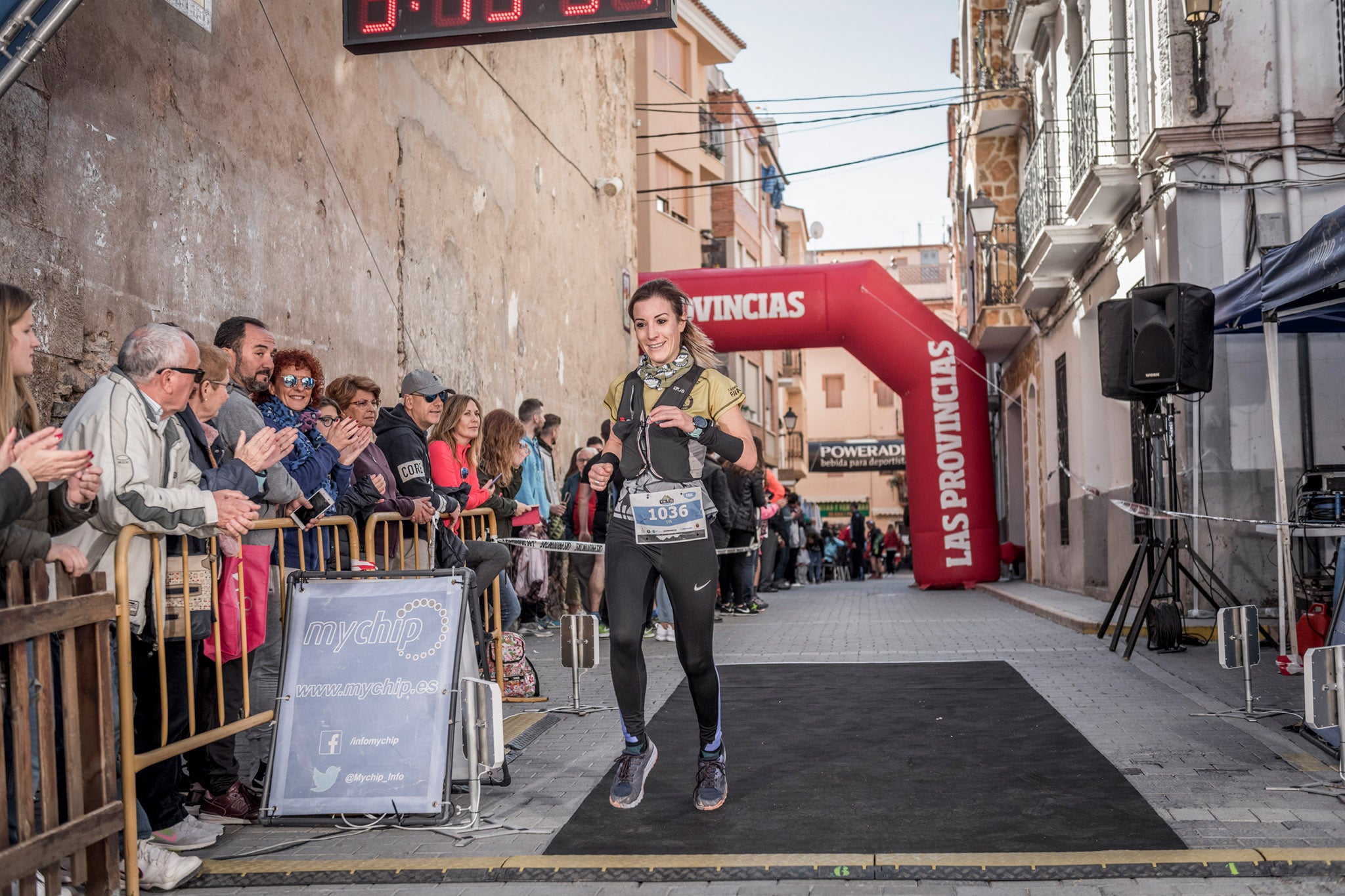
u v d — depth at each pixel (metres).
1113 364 8.48
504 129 12.93
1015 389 20.80
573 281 16.08
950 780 4.78
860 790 4.66
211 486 4.17
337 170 8.63
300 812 4.28
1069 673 7.62
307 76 8.18
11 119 5.05
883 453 44.19
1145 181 10.50
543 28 7.55
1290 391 9.62
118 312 5.82
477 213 11.93
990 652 8.97
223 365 4.62
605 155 18.25
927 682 7.45
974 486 17.14
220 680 4.31
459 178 11.38
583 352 16.52
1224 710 6.11
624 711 4.34
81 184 5.55
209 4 6.86
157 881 3.72
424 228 10.41
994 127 19.66
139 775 3.97
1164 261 10.15
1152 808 4.25
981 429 17.16
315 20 8.31
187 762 4.53
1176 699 6.53
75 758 3.32
